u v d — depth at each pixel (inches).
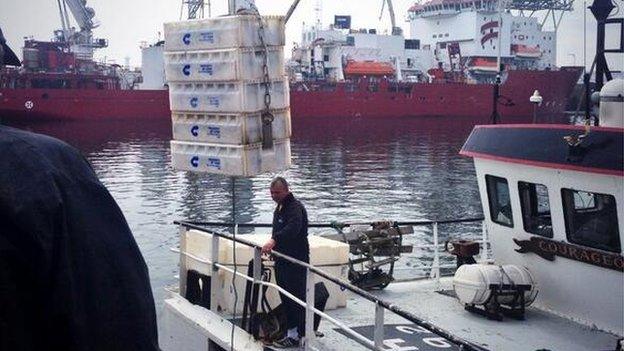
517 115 3026.6
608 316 282.0
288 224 251.8
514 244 322.7
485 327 290.7
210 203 1553.9
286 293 243.9
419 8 3735.2
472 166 2110.0
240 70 236.1
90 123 2731.3
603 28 321.7
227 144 244.2
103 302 64.3
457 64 3511.3
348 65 3336.6
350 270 349.7
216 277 292.8
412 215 1470.2
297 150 2397.9
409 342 270.7
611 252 274.4
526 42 3521.2
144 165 2058.3
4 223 59.7
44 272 60.9
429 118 3120.1
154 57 3107.8
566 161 279.7
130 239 68.2
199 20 245.3
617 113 284.8
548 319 300.8
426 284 364.5
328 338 274.5
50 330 62.9
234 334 268.8
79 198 64.8
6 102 2618.1
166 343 319.3
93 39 3732.8
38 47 3127.5
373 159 2233.0
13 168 61.5
